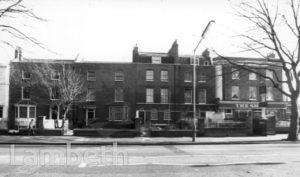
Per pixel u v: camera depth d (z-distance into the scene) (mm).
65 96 39531
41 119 30031
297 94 26062
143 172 10273
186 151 16500
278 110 46844
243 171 10438
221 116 37781
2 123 34406
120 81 45594
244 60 46938
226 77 46812
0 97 43625
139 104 45375
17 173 9969
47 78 42938
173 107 45938
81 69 44906
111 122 42969
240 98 47125
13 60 43906
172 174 9938
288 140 25422
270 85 47781
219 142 23219
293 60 26094
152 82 46125
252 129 31391
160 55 48438
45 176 9516
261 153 15633
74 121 43281
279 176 9492
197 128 30609
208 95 46656
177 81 46594
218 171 10461
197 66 47031
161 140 25188
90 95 44594
